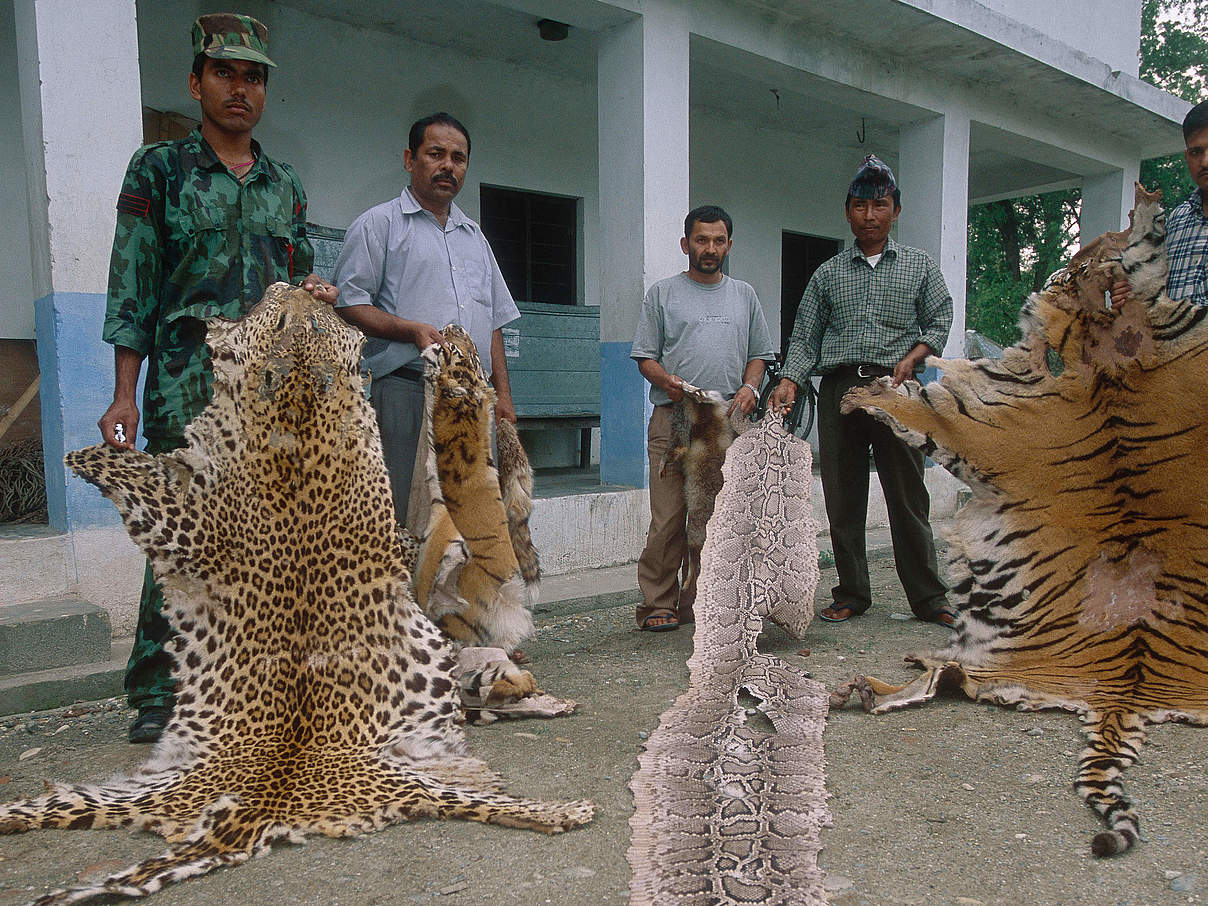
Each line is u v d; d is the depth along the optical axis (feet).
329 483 10.19
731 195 35.86
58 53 13.75
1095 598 12.60
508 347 25.39
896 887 7.61
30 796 9.68
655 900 7.25
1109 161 34.73
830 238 40.22
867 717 11.69
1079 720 11.28
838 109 33.86
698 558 16.37
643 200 20.68
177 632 9.58
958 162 28.45
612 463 22.03
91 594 14.52
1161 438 12.16
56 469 14.61
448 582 11.34
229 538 9.71
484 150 28.55
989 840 8.46
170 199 10.80
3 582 13.76
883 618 17.33
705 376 15.93
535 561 13.17
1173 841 8.39
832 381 16.88
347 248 12.91
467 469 12.07
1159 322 12.13
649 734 11.26
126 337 10.59
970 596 13.20
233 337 9.86
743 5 22.44
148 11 22.33
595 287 31.65
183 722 9.47
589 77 30.25
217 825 8.29
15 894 7.57
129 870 7.58
